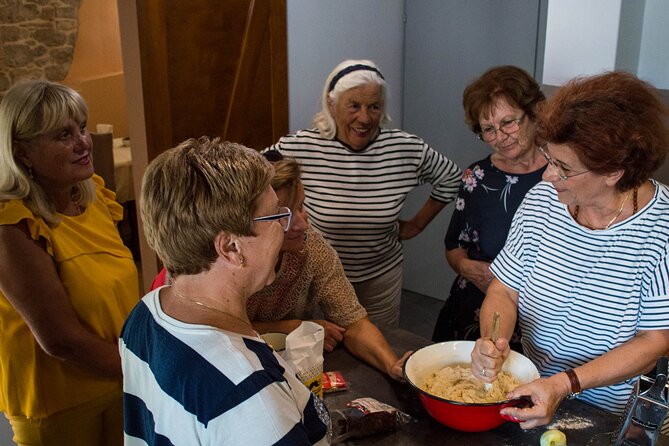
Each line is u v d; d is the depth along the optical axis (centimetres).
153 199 93
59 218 161
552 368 156
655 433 110
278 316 175
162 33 246
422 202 365
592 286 142
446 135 346
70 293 160
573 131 122
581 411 136
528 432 131
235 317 95
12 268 147
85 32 568
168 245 92
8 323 158
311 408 98
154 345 93
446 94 339
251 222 92
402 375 147
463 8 318
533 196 156
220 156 94
